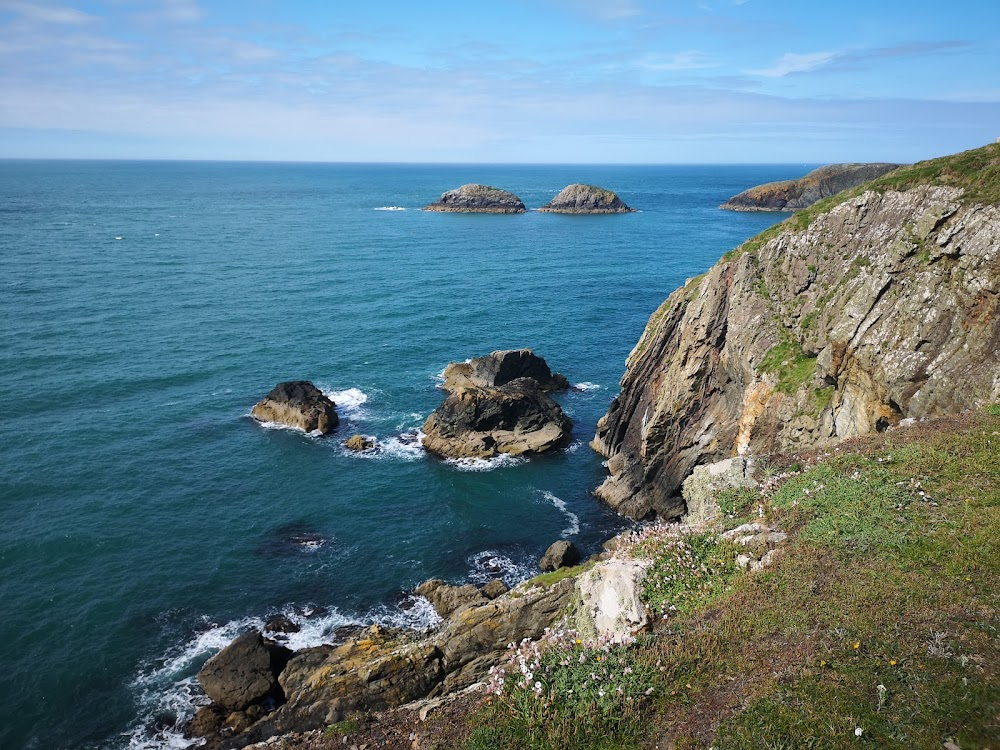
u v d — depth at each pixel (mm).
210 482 40625
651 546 17516
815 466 19312
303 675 23391
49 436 44625
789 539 15805
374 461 44469
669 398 38469
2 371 54969
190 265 102562
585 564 23250
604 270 110125
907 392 24109
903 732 9680
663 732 11086
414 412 52156
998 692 9906
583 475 43688
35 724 23328
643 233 158250
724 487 19906
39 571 31359
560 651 13812
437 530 36875
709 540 17125
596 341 71062
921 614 11930
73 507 36781
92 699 24422
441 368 61594
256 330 70125
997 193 24000
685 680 12016
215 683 23516
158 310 75750
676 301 42156
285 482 41219
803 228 33094
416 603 30469
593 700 11953
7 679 25125
